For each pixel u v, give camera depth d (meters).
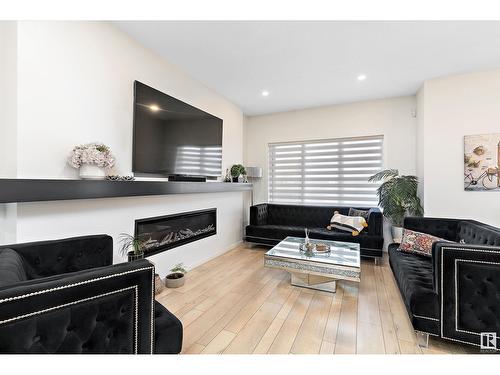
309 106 4.33
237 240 4.28
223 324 1.87
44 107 1.66
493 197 2.84
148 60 2.49
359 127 4.08
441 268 1.55
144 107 2.39
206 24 2.09
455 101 3.01
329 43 2.37
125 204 2.23
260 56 2.63
